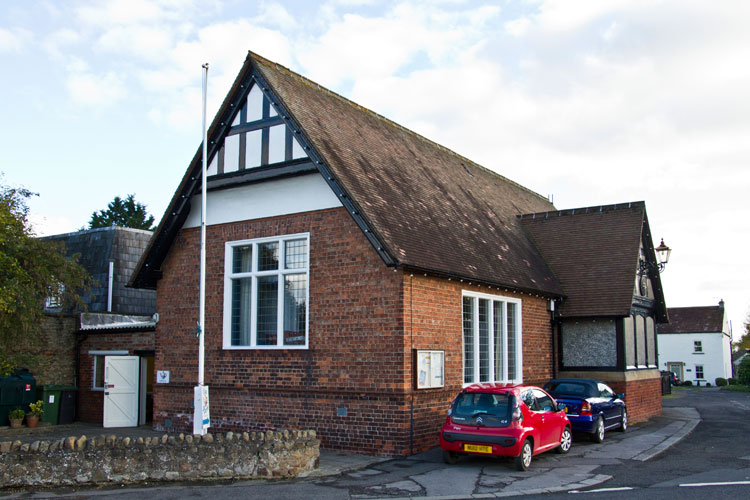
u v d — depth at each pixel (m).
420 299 14.53
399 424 13.66
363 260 14.61
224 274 16.83
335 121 17.81
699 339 62.62
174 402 17.52
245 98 16.66
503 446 11.90
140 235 26.97
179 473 11.34
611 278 21.47
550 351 20.84
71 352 21.14
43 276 17.55
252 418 15.82
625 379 20.39
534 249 23.47
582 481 11.18
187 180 17.19
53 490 10.87
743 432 18.69
